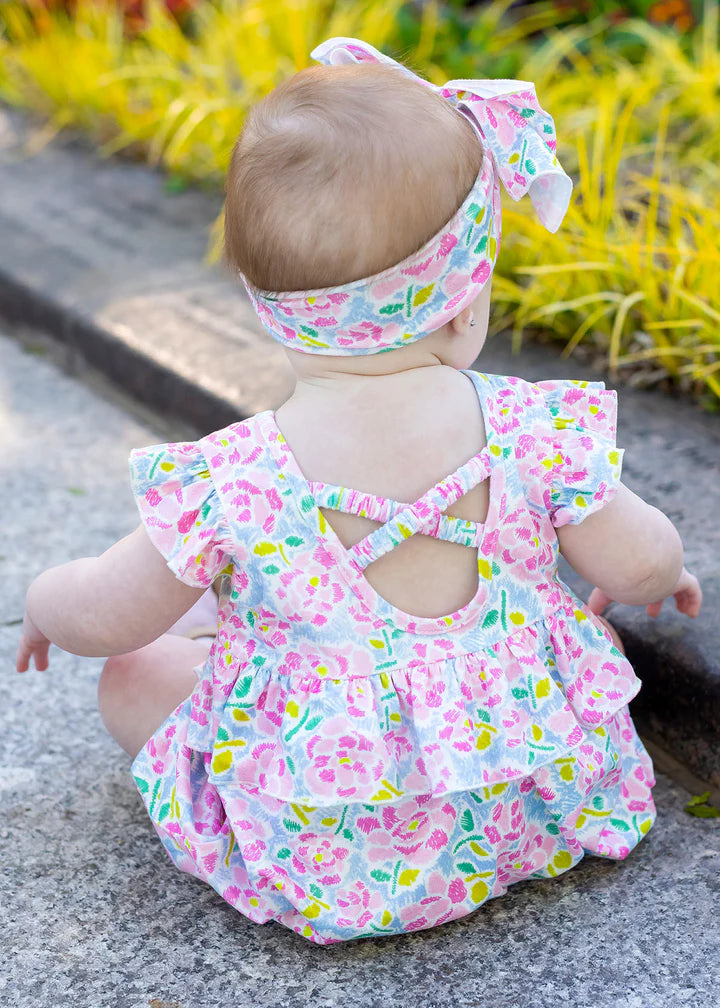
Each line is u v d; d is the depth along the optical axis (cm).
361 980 143
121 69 495
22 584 232
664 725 182
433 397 138
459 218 130
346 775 137
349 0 480
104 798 177
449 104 134
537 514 142
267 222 128
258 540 136
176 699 162
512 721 142
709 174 331
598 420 150
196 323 313
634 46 447
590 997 138
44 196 430
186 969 145
